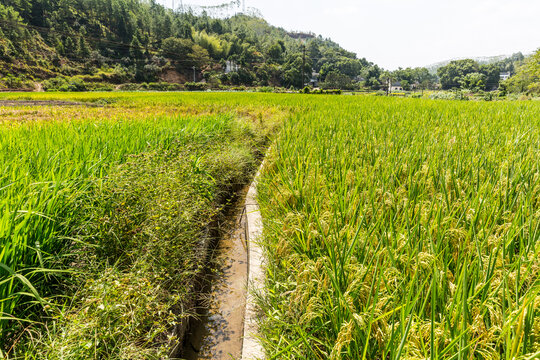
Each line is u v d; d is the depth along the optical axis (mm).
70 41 117688
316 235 2793
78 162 4086
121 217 3119
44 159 4055
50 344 1932
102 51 125875
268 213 4008
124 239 3080
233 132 8766
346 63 186125
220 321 2893
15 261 2229
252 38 184375
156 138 5965
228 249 4066
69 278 2615
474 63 165250
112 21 148875
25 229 2416
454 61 173375
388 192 3297
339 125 7816
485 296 1830
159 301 2508
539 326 1628
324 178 4031
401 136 6016
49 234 2709
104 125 7281
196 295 3139
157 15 162125
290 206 3766
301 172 4172
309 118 9883
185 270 3121
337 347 1672
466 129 7203
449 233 2471
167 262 2936
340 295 1912
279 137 7016
